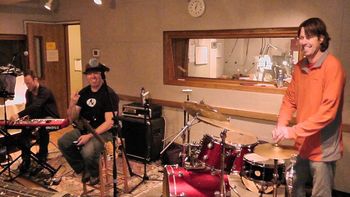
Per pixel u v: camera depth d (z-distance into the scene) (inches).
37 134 154.1
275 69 153.2
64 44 238.7
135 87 191.3
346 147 126.6
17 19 215.2
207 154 106.0
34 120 143.2
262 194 125.5
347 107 124.6
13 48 219.8
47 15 229.5
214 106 160.1
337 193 130.6
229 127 98.7
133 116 167.0
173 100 175.5
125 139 167.8
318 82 82.7
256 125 148.0
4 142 145.6
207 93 162.1
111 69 201.8
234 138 106.0
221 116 100.3
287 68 148.6
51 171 145.2
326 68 81.0
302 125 81.4
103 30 202.5
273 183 105.1
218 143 104.6
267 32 140.8
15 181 141.2
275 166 98.8
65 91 243.4
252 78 159.8
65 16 225.5
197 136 167.2
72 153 134.1
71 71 263.1
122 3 189.6
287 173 90.3
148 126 161.8
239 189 132.6
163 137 174.7
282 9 135.5
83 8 212.2
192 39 177.2
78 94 133.6
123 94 197.5
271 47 158.6
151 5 176.7
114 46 198.1
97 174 129.6
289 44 150.3
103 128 126.8
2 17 207.9
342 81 80.5
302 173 90.4
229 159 104.0
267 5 139.2
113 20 195.9
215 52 179.3
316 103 83.5
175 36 170.4
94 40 209.0
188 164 120.1
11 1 191.6
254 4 142.6
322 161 84.2
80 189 133.6
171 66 175.8
